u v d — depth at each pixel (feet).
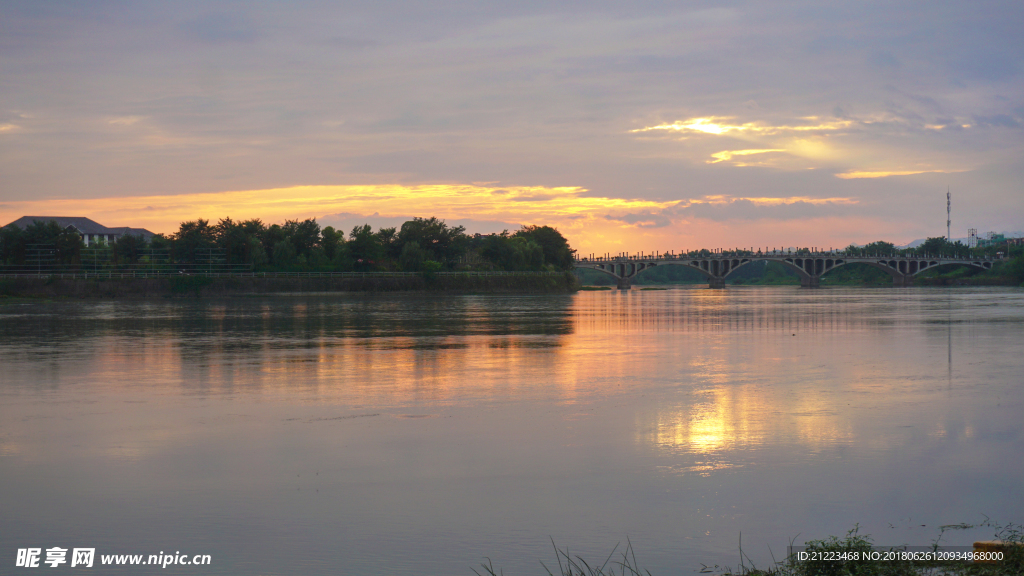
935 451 79.77
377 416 99.91
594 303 500.33
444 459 77.87
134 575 50.78
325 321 299.17
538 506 63.26
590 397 114.21
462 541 55.93
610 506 63.10
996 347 185.16
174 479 71.15
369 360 162.20
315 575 50.14
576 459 77.46
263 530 58.34
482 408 105.40
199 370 145.69
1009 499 64.13
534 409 104.58
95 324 281.13
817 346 190.80
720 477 70.69
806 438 85.81
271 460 77.66
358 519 60.54
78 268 628.28
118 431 90.99
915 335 221.46
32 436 88.33
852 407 104.68
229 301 514.68
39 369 147.43
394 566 51.75
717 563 51.60
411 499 65.31
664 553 53.42
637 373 140.77
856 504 63.10
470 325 274.36
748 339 212.23
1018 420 95.09
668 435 87.86
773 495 65.41
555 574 50.06
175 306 437.99
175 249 651.25
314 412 102.68
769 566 50.93
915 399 111.04
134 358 166.40
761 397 113.50
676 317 325.01
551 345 196.24
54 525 59.62
